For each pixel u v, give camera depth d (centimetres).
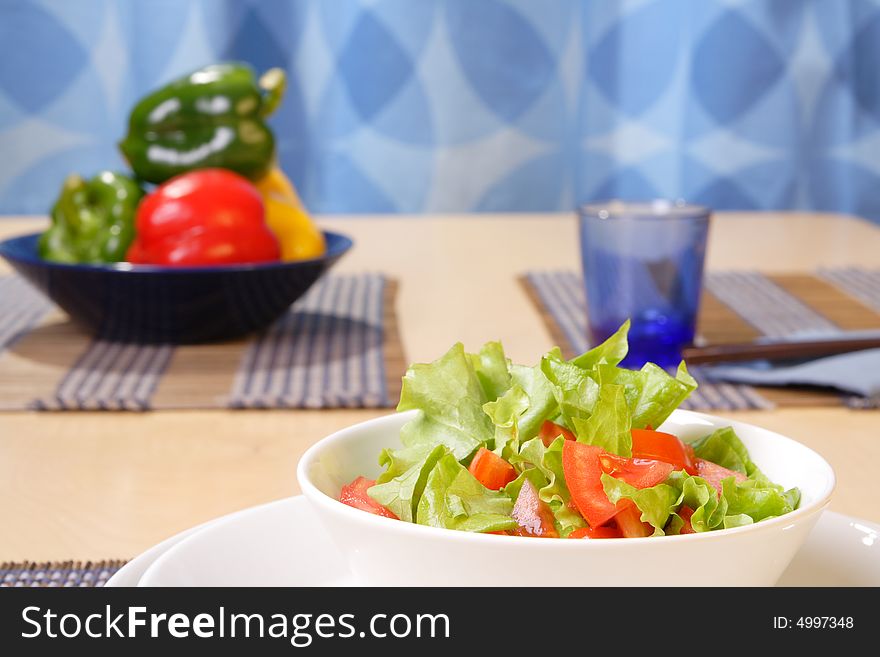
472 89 208
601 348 41
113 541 52
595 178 215
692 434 43
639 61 211
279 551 41
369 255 136
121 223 101
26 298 112
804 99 212
